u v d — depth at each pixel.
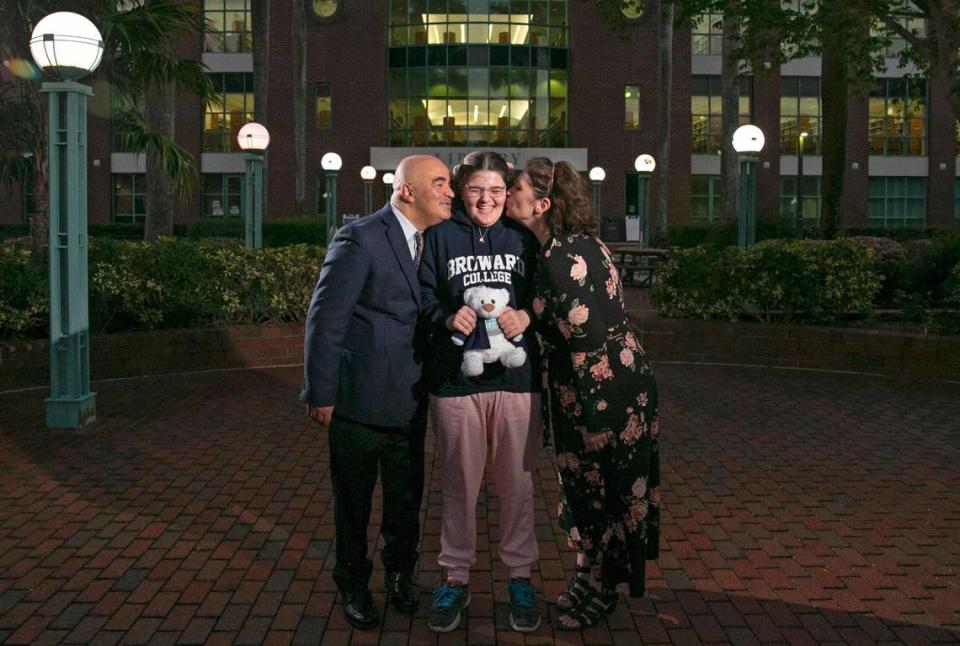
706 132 39.41
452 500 3.90
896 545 4.84
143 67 12.82
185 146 38.94
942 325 10.14
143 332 9.91
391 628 3.87
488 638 3.78
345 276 3.69
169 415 7.89
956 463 6.43
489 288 3.71
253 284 10.78
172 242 10.59
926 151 40.81
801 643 3.74
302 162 32.16
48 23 7.06
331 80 38.59
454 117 38.41
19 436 7.10
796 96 39.78
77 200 7.34
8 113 16.59
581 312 3.60
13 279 9.12
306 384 3.72
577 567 4.00
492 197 3.78
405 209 3.81
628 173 38.78
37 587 4.23
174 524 5.11
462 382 3.78
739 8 14.83
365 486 3.88
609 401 3.66
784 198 39.88
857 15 14.12
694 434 7.30
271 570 4.46
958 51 13.41
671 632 3.84
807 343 10.45
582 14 38.62
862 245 10.98
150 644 3.68
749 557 4.68
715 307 11.10
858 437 7.20
